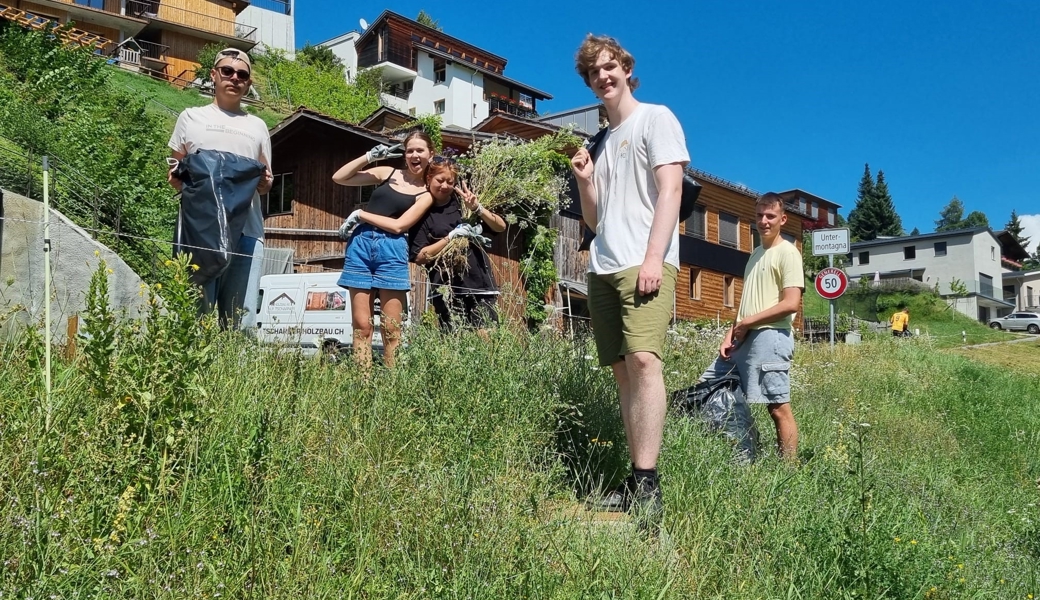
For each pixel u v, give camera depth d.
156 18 49.59
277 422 3.61
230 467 3.21
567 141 13.30
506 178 9.64
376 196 5.57
